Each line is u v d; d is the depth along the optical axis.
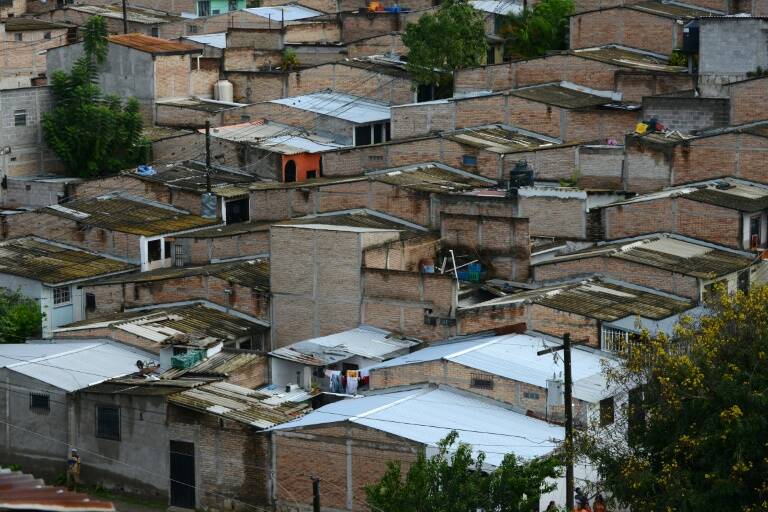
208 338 79.00
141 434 70.00
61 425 71.94
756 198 88.44
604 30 127.75
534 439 64.56
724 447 55.47
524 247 83.38
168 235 95.88
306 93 128.00
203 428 68.56
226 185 105.56
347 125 118.25
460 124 113.50
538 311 74.88
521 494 56.12
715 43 110.44
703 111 102.81
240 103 129.12
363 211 94.31
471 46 124.94
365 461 64.81
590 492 63.00
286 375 76.56
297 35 142.88
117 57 123.75
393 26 143.50
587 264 81.75
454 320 77.38
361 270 79.94
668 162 95.25
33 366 74.00
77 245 96.88
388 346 77.44
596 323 73.56
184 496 69.25
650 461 57.75
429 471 56.56
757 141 92.44
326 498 65.81
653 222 87.50
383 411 67.00
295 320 82.31
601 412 65.75
